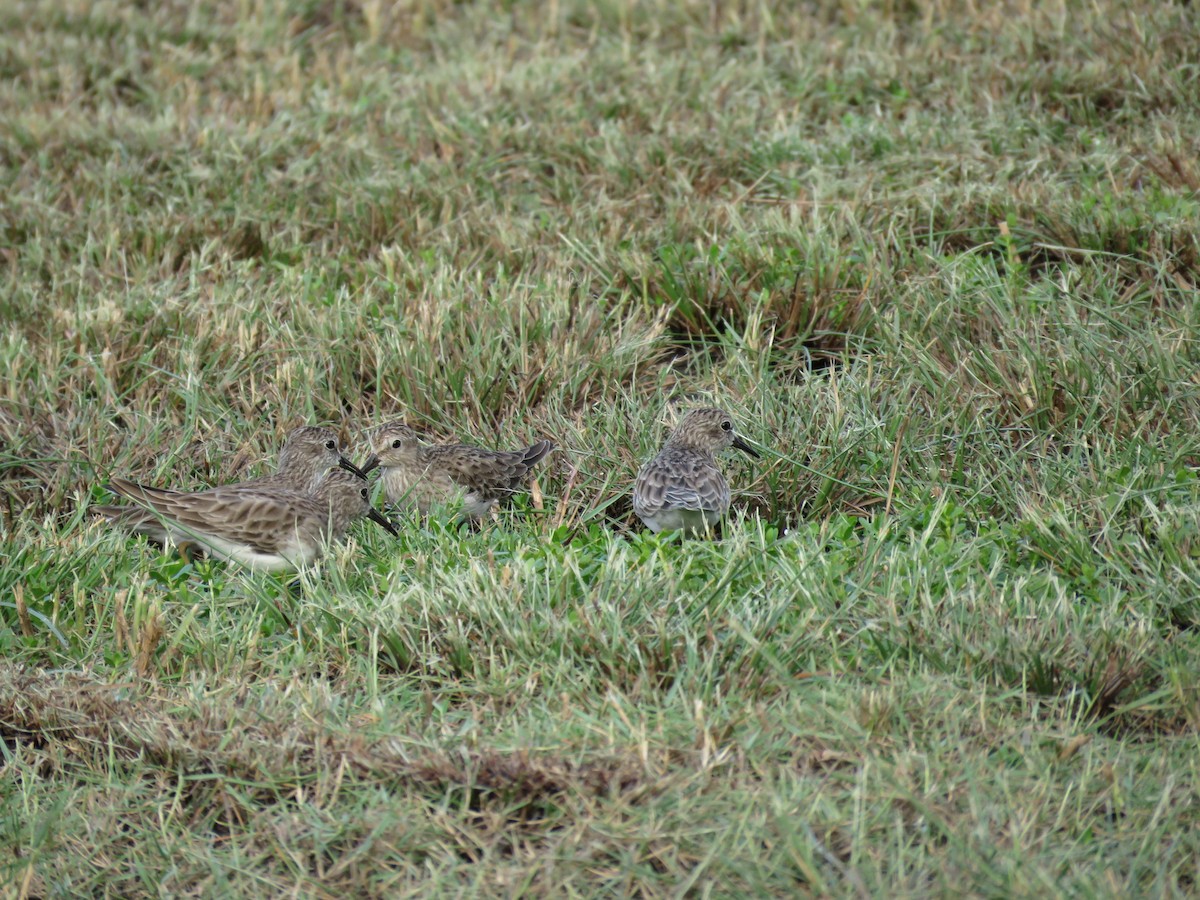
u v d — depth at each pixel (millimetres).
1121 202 15156
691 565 10117
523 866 7445
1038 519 10297
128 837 8047
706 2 21906
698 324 14617
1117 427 11797
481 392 13625
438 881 7305
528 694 8781
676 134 17766
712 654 8812
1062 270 14586
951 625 8992
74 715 8867
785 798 7547
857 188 16047
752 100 18844
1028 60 18531
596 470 12453
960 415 12172
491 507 12320
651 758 8016
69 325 14570
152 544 11797
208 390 13688
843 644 9078
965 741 8016
